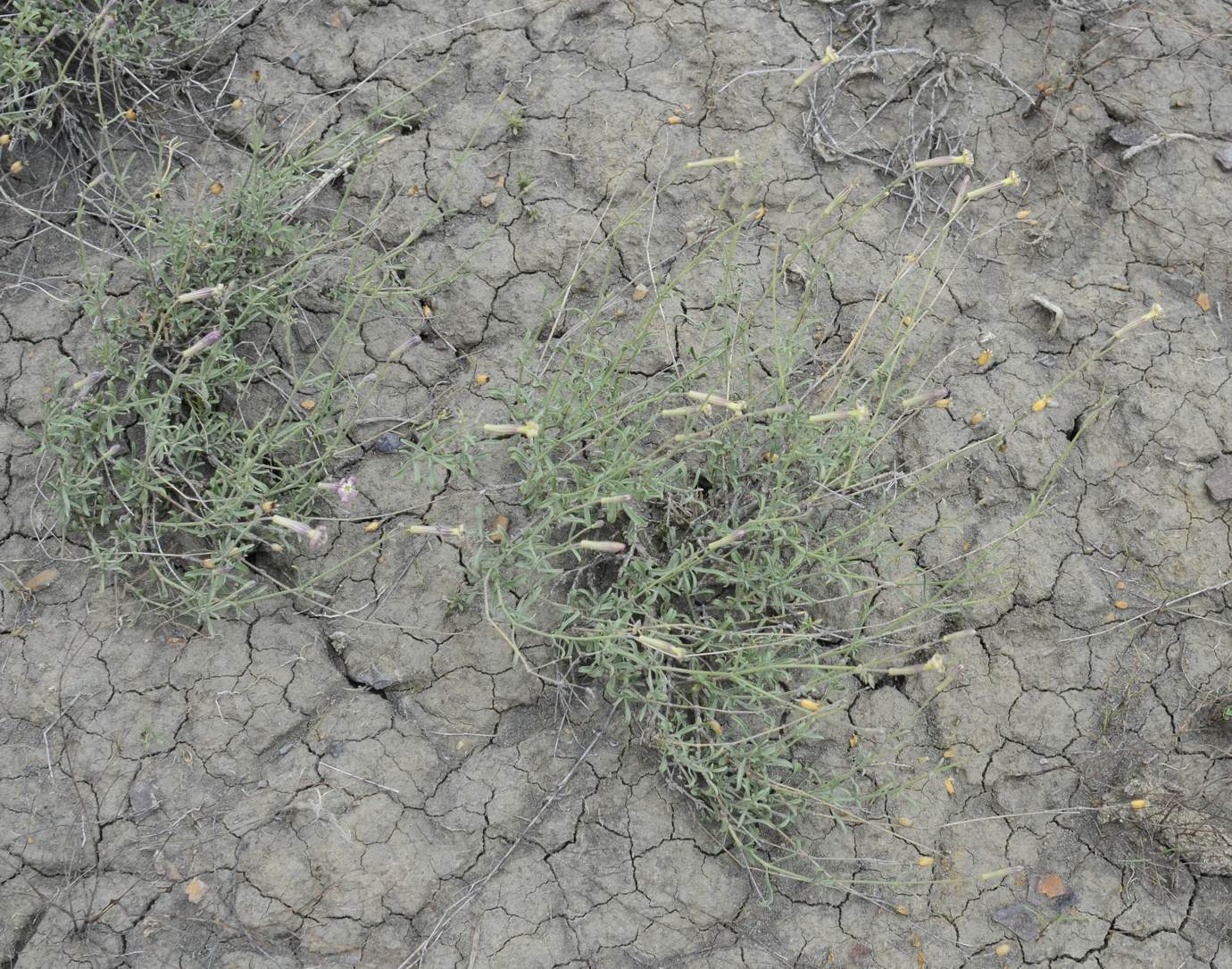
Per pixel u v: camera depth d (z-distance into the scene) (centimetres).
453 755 145
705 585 148
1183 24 168
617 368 152
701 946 143
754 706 144
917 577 150
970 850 146
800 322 148
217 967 139
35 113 154
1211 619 151
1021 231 161
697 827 145
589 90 162
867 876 145
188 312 147
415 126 161
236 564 143
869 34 165
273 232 149
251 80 161
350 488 138
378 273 155
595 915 142
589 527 141
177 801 142
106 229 154
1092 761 148
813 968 143
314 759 143
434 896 142
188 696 144
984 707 149
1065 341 158
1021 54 167
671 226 159
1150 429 155
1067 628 150
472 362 154
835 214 160
